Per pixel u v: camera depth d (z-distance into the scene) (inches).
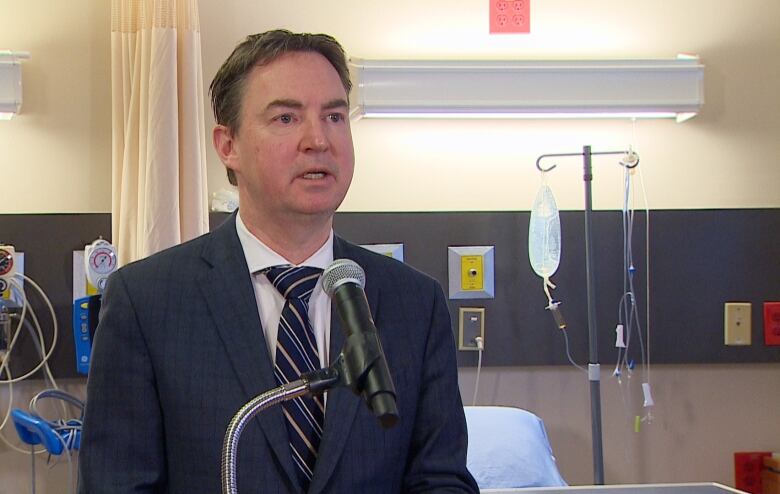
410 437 57.9
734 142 118.6
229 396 53.3
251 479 52.2
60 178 110.5
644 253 116.2
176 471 53.9
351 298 44.4
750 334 116.9
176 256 58.4
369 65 108.6
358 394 42.5
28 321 108.3
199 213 105.7
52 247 108.8
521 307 115.0
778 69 118.7
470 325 114.2
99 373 55.1
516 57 116.7
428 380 59.6
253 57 56.6
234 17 113.4
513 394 115.5
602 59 112.4
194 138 105.8
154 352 54.5
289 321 55.6
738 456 117.1
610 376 116.3
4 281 105.4
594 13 117.5
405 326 58.6
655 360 116.2
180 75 106.0
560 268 115.3
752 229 117.4
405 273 61.6
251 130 55.6
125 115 107.0
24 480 109.3
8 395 108.7
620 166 117.3
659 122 117.9
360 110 108.9
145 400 54.5
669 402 117.0
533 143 117.0
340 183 55.8
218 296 55.9
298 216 55.6
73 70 110.7
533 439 101.0
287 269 57.3
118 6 107.3
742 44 118.4
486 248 114.3
